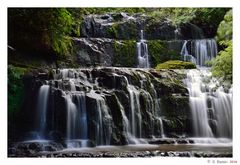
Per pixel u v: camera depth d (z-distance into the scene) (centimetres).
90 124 1145
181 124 1297
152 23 1908
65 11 1453
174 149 1095
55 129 1153
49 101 1173
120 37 1834
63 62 1516
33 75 1234
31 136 1154
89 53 1641
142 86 1302
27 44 1414
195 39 1908
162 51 1830
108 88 1248
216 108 1347
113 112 1187
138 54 1792
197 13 1925
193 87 1390
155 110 1294
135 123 1234
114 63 1720
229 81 1231
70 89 1202
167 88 1338
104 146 1140
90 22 1778
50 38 1448
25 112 1175
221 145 1191
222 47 1795
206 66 1800
